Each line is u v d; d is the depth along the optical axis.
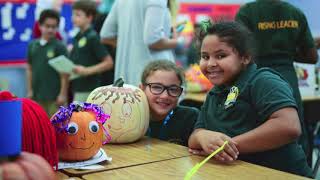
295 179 1.04
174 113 1.77
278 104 1.29
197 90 3.07
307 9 4.44
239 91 1.40
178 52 4.17
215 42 1.39
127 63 2.39
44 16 3.48
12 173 0.78
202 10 4.88
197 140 1.32
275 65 2.27
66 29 4.31
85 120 1.21
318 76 3.10
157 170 1.12
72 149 1.19
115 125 1.45
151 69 1.71
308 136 2.83
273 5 2.27
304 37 2.33
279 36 2.27
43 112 1.09
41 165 0.84
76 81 2.96
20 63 4.21
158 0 2.26
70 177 1.08
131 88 1.56
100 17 3.03
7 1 4.11
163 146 1.43
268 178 1.05
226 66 1.39
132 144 1.48
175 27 2.56
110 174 1.09
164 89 1.67
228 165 1.17
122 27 2.42
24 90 4.23
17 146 0.84
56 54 3.47
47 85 3.49
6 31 4.13
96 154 1.25
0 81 4.12
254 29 2.29
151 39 2.27
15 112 0.83
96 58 2.91
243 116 1.38
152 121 1.72
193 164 1.18
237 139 1.27
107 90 1.52
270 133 1.25
